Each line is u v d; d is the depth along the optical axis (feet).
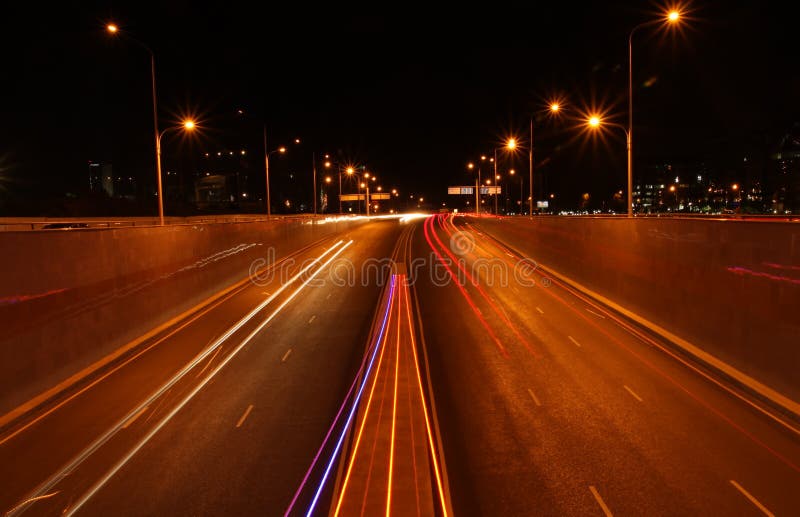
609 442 28.68
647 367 41.09
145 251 53.16
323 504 23.27
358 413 32.99
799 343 31.89
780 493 23.49
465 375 40.27
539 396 35.60
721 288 40.42
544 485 24.49
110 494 24.61
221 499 23.94
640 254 55.36
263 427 31.63
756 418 31.40
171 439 30.19
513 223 127.34
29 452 28.94
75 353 40.93
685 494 23.53
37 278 36.88
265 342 50.47
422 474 25.32
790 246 32.37
